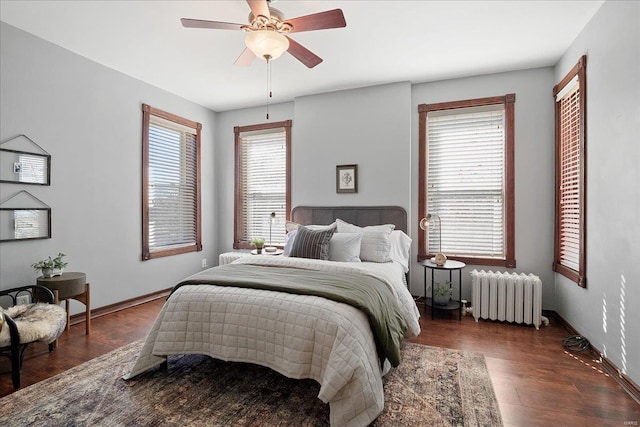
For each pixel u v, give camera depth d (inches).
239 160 199.2
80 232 129.2
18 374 80.7
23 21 104.9
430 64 136.1
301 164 175.3
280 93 171.5
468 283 149.9
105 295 139.1
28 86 112.2
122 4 95.7
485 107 146.0
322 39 115.3
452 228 154.1
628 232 82.9
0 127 105.2
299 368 69.9
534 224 139.7
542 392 79.7
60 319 94.2
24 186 111.7
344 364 65.1
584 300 108.1
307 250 129.0
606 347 93.7
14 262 109.0
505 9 98.2
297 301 76.2
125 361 95.3
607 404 74.8
